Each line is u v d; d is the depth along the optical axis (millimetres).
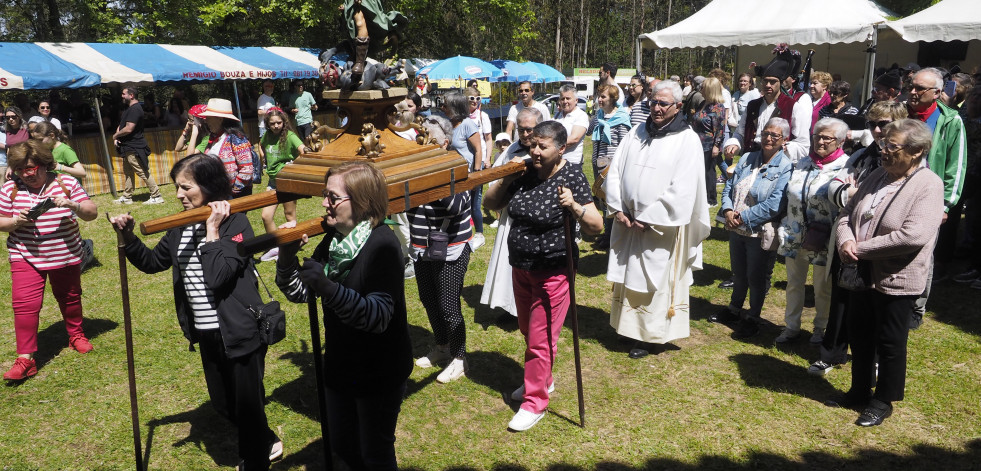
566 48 60781
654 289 4539
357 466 2789
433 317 4539
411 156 2613
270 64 15312
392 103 2639
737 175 4992
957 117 4344
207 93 22484
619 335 4984
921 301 4188
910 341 4863
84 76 10953
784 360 4645
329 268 2529
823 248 4410
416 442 3715
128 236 2855
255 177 6555
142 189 12438
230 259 2889
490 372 4562
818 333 4805
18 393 4367
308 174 2557
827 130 4348
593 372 4539
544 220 3572
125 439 3807
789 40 10062
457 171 2824
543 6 52656
